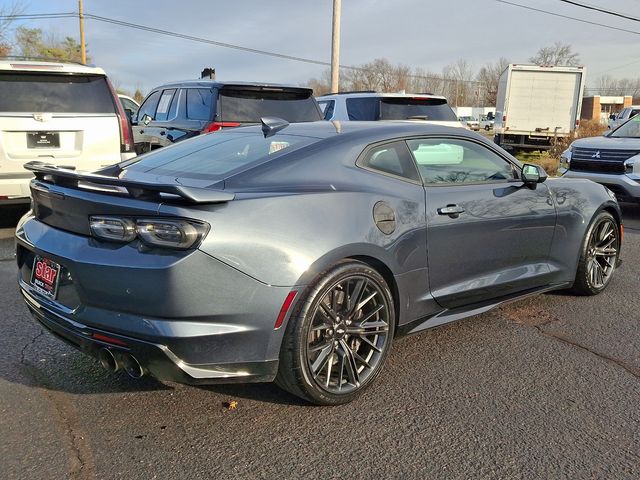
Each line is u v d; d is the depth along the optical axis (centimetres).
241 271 270
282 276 280
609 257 516
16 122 625
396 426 296
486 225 387
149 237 262
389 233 326
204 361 270
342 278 301
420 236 345
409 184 353
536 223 429
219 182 300
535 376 353
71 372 348
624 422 301
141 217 267
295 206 292
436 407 315
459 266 376
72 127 653
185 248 260
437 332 423
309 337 294
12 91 630
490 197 392
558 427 296
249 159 329
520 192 418
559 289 486
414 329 359
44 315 304
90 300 279
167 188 256
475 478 254
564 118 1995
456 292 377
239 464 262
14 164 626
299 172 317
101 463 261
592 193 489
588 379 350
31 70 633
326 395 304
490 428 294
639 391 335
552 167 1520
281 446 277
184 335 261
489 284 399
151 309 263
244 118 781
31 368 352
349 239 303
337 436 286
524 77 1980
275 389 333
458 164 391
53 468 256
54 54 4053
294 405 315
